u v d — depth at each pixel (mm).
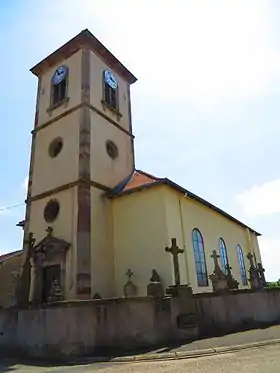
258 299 13352
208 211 21656
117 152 21078
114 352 9516
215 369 6465
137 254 16609
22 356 10531
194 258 17859
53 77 23078
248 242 28172
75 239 16297
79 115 19438
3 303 21109
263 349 8406
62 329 10266
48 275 16797
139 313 10258
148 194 17359
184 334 10547
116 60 23906
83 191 17094
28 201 19891
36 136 21750
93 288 15609
